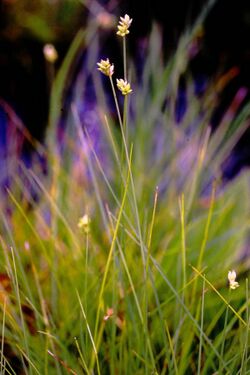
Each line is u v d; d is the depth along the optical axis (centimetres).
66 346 75
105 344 75
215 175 93
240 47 125
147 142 96
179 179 92
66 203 87
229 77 125
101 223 86
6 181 100
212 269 82
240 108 123
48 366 73
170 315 78
